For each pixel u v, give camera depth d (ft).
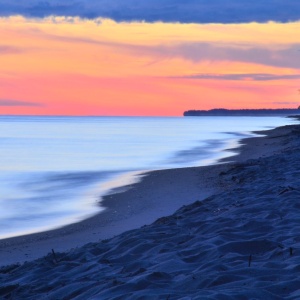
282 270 30.73
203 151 253.44
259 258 35.81
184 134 488.02
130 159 218.38
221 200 72.49
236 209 58.90
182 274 32.81
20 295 36.91
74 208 101.60
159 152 254.47
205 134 481.46
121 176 154.92
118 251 45.75
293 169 109.60
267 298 25.93
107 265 40.75
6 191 128.98
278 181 85.92
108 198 111.24
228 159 203.10
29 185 140.97
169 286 30.04
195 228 52.26
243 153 228.22
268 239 39.37
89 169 179.93
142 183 133.28
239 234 43.88
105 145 323.78
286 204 57.21
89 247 52.01
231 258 35.14
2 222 89.10
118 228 79.41
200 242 42.42
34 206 105.50
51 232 79.25
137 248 44.21
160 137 427.74
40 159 225.56
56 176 160.97
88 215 92.99
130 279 32.45
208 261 35.63
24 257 63.16
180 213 68.13
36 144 343.26
